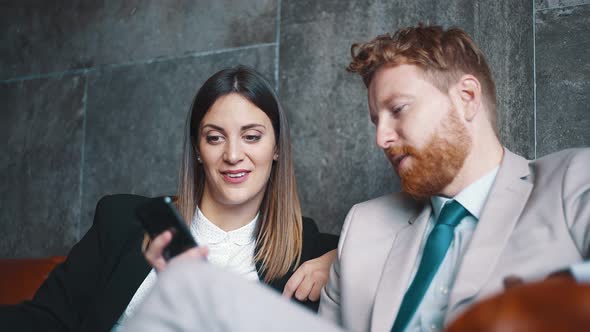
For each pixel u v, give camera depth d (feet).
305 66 8.02
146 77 9.16
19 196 9.81
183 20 9.03
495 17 6.93
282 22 8.28
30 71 10.11
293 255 6.28
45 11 10.16
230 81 6.19
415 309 4.14
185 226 3.78
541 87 6.59
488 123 4.56
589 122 6.32
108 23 9.61
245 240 6.37
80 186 9.38
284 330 2.42
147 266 5.93
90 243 6.39
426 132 4.38
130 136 9.12
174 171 8.71
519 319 1.79
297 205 6.57
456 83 4.48
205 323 2.43
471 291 3.76
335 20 7.91
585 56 6.43
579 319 1.71
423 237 4.58
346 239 4.92
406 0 7.50
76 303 6.04
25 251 9.64
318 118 7.84
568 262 3.61
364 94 7.61
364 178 7.49
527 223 3.93
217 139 6.17
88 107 9.53
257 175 6.16
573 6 6.55
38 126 9.87
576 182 3.92
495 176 4.37
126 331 2.48
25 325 5.63
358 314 4.49
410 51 4.48
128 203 6.59
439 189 4.51
